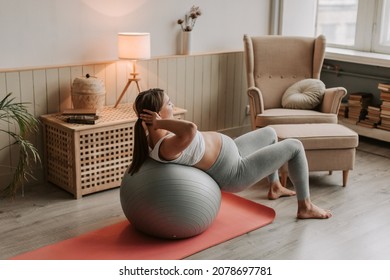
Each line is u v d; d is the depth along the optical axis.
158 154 2.91
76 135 3.58
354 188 3.96
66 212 3.46
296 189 3.37
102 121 3.74
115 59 4.28
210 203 2.99
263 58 4.82
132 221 3.04
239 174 3.13
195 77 4.81
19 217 3.37
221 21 4.99
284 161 3.24
